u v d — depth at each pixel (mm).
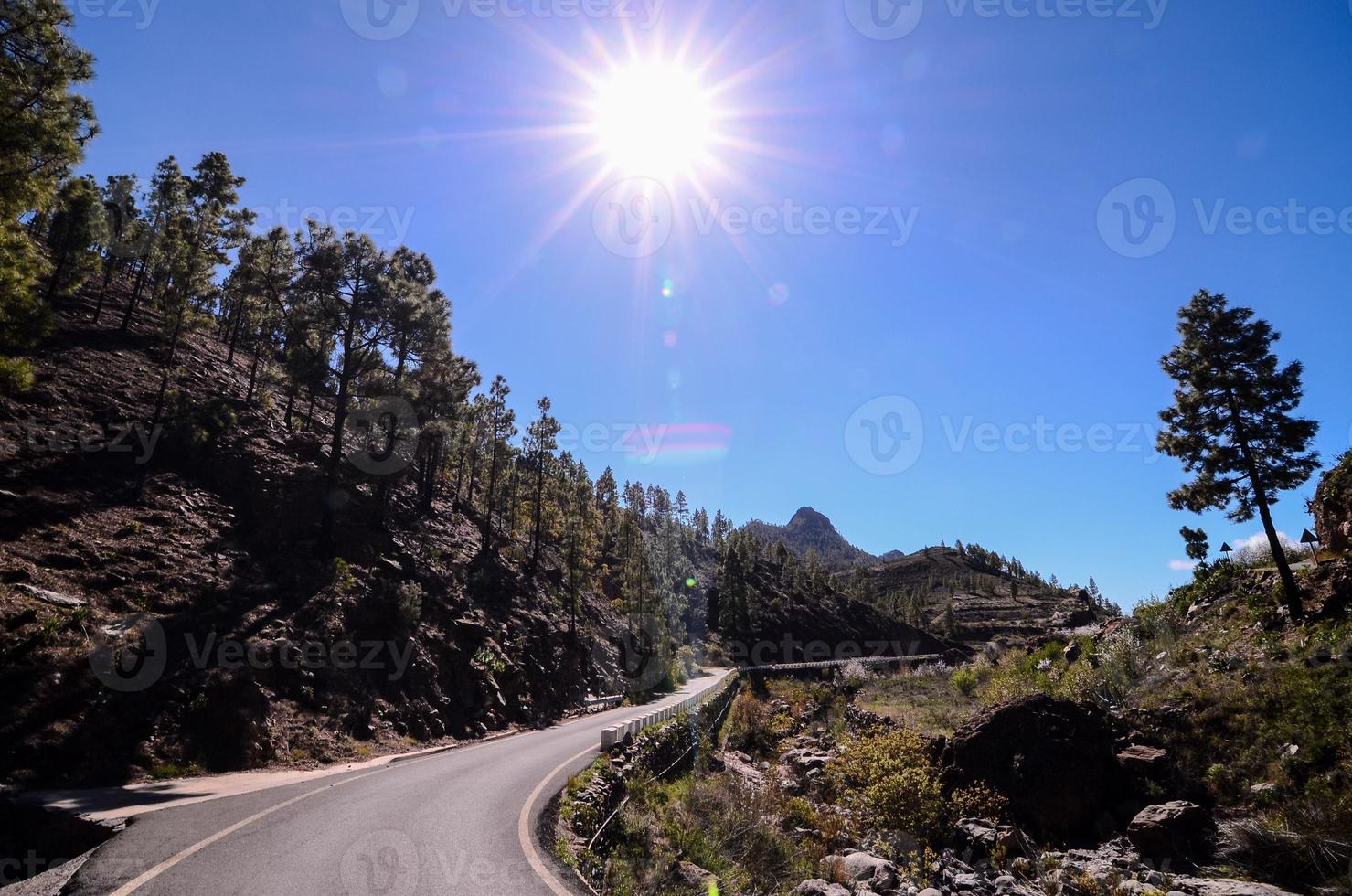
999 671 25766
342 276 27891
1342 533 18984
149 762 11992
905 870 10664
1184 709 13594
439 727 20141
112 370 30531
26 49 12539
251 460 28000
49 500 19047
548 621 37062
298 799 10195
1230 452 19750
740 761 21406
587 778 12070
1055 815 12031
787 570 122188
